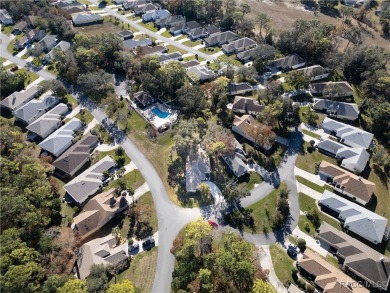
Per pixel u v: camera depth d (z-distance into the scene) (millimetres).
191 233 85812
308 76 148000
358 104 136000
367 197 101750
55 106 139750
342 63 156500
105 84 146125
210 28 188375
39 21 191750
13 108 139750
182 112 136750
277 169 114062
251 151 119312
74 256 89250
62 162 113938
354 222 94750
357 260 85375
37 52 170000
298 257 89875
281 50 172125
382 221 94000
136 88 149875
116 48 165000
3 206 89938
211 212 101625
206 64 164000
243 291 78562
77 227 94938
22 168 104938
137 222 99000
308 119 131125
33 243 88625
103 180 111000
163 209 102500
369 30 192000
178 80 143375
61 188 109750
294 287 82062
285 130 127875
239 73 148375
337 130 124312
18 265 78500
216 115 134125
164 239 94812
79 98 146250
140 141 125438
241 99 135125
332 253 90750
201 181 109125
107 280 81875
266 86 146000
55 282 75562
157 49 173000
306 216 99875
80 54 154375
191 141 114188
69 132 126438
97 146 123938
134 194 106750
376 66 147125
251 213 100688
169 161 116562
